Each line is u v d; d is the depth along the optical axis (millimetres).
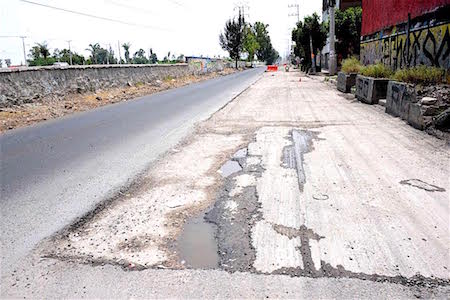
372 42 17578
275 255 2885
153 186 4613
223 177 4902
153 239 3219
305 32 37750
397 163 5277
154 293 2449
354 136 7152
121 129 8539
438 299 2324
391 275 2584
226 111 11367
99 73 16328
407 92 8305
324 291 2416
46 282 2604
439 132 7004
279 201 3990
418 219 3459
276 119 9531
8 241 3232
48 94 12516
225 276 2623
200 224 3496
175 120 9750
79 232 3385
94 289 2510
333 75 27438
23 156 6203
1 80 10516
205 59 39688
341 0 36688
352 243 3039
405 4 12812
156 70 23984
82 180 4883
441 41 9969
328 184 4488
